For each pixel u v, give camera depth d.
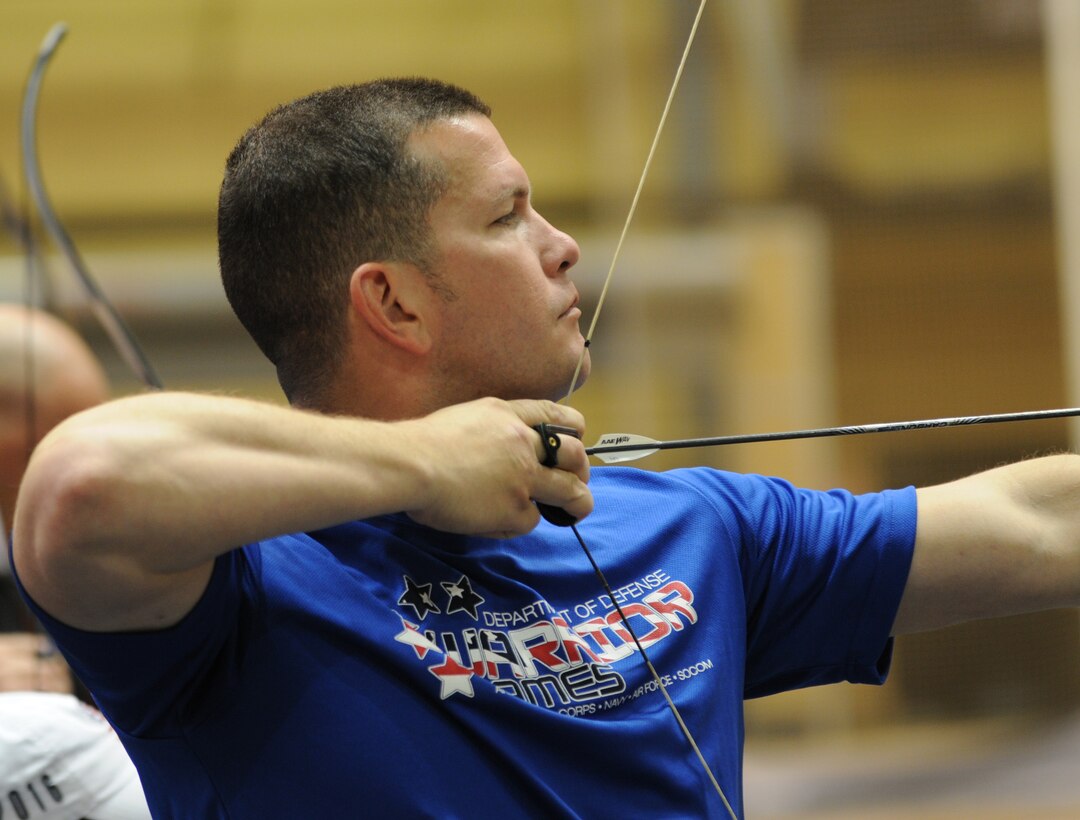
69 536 3.18
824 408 17.06
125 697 3.56
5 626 5.95
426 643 3.80
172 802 3.80
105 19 18.53
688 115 17.34
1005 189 17.12
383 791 3.58
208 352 17.78
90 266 17.80
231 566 3.63
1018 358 17.08
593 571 4.25
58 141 18.45
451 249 4.16
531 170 18.22
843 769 15.50
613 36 17.56
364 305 4.16
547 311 4.23
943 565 4.44
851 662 4.57
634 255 17.27
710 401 17.17
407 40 18.69
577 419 3.87
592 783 3.81
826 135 17.25
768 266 17.22
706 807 3.95
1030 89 17.06
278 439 3.38
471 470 3.58
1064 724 16.17
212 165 18.61
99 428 3.28
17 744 4.91
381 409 4.27
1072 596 4.50
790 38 17.23
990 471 4.71
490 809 3.64
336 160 4.20
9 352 6.96
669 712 4.00
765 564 4.57
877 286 17.19
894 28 17.19
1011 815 14.52
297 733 3.64
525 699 3.82
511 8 18.58
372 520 4.06
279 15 18.72
